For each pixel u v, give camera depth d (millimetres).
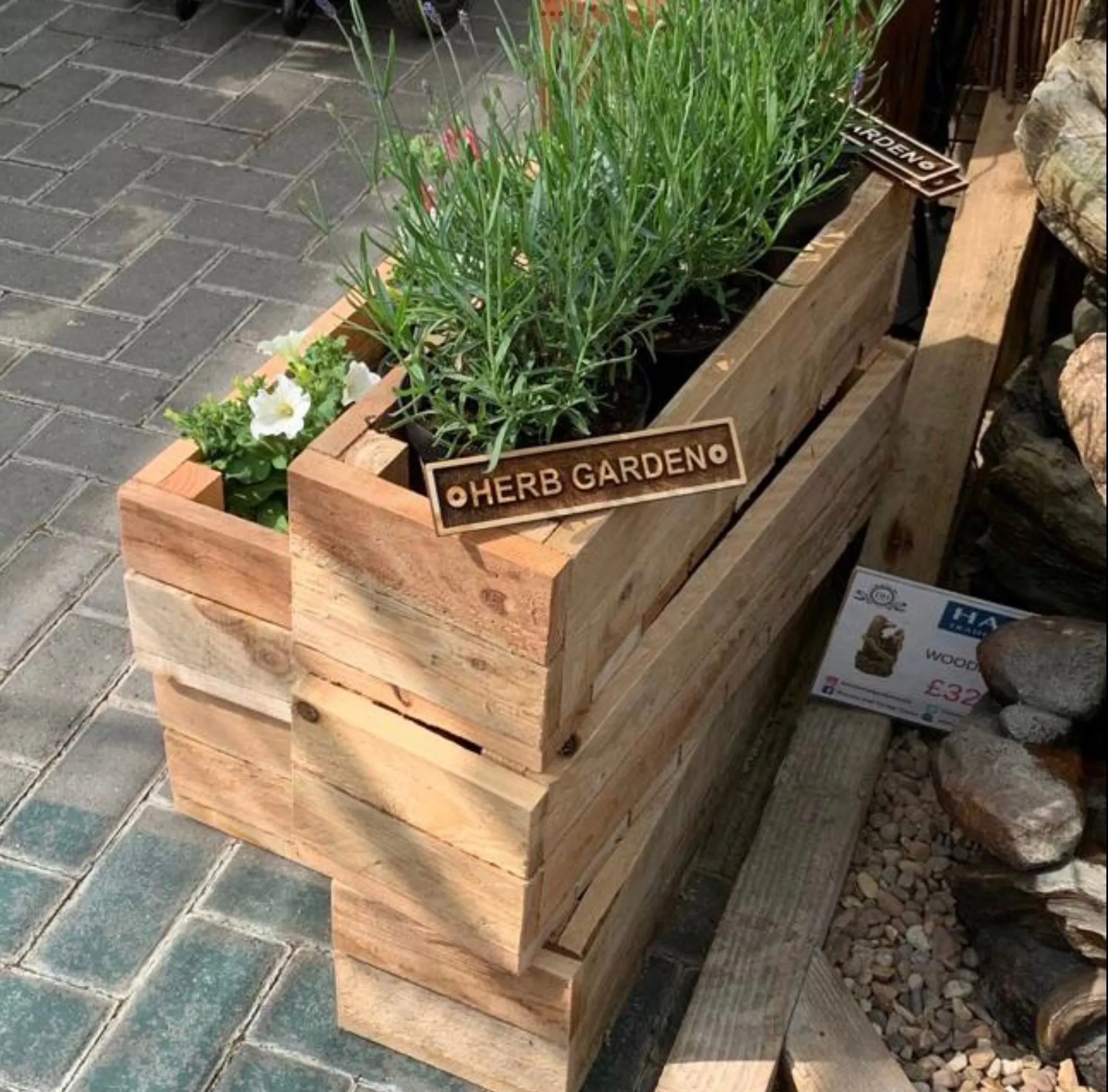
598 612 1894
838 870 2541
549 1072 2281
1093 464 1881
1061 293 3359
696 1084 2246
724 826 2779
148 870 2678
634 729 2111
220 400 3613
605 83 2152
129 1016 2469
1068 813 2197
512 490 1802
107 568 3246
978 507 3033
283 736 2461
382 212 4348
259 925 2605
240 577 2236
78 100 4816
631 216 2006
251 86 4895
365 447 1900
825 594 3123
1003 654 2422
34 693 2975
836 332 2484
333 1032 2455
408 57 5000
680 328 2260
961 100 3514
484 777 1912
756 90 2188
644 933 2471
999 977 2371
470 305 1946
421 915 2127
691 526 2113
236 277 4086
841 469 2625
